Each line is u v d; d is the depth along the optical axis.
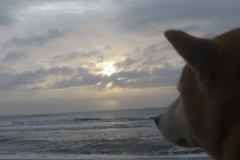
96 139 16.86
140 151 12.16
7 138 19.25
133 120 33.12
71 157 11.33
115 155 11.54
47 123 33.91
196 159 9.77
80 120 36.25
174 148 12.22
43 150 13.73
